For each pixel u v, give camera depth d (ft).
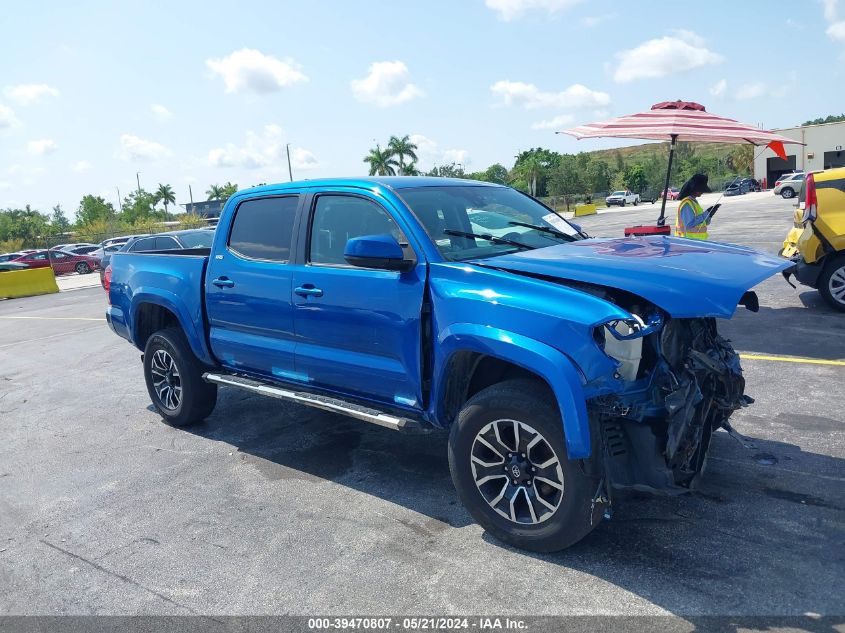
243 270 16.25
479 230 14.28
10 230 239.50
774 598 9.81
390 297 12.94
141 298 19.39
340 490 14.74
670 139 25.72
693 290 10.51
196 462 16.99
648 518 12.34
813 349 22.47
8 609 11.11
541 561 11.28
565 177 255.29
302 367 15.15
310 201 15.12
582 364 10.31
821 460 14.20
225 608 10.66
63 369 30.14
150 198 319.88
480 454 11.91
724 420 12.59
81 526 13.94
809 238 27.32
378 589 10.85
